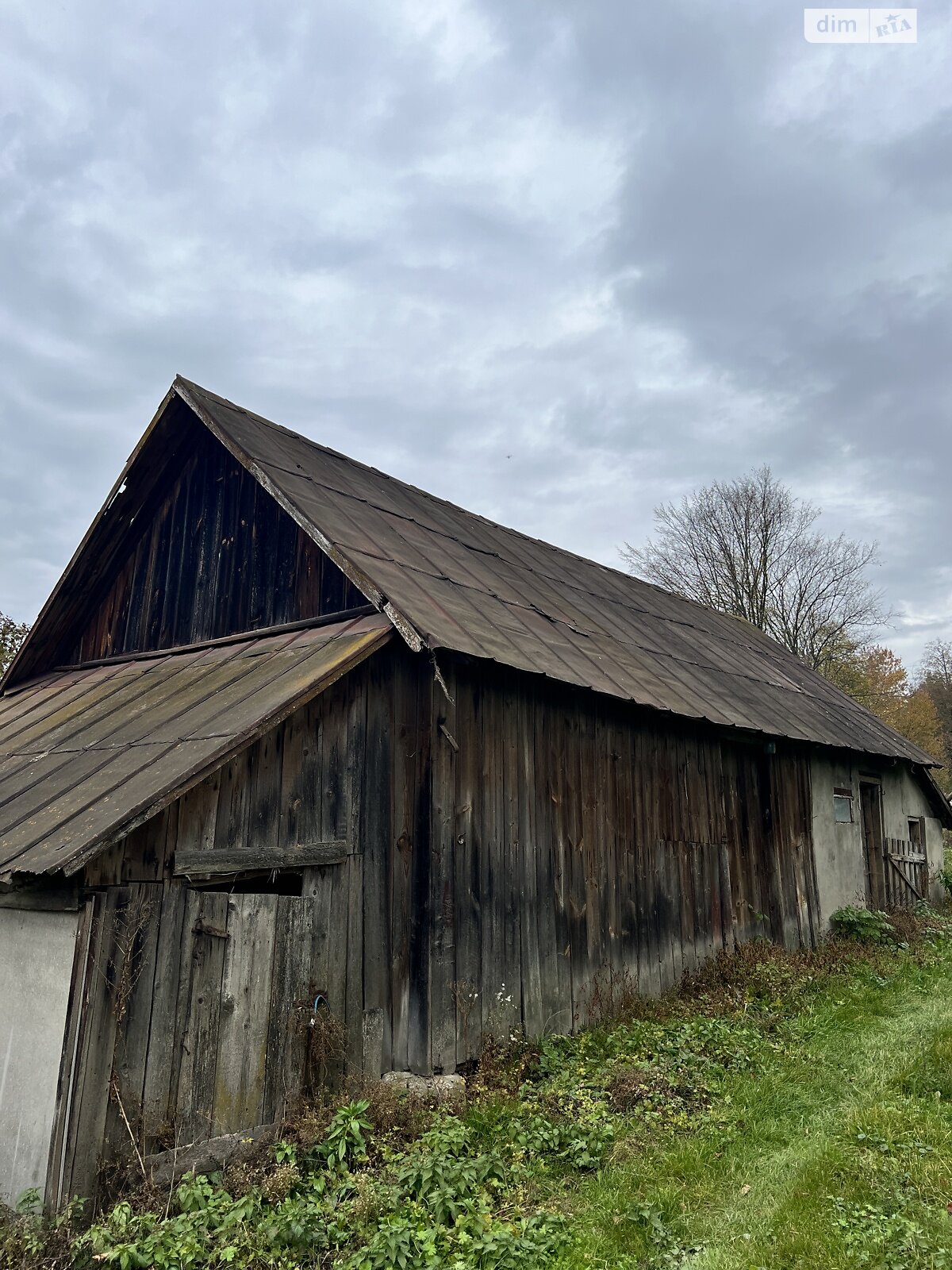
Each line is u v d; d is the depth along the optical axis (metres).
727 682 11.80
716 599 32.59
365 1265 4.12
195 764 5.11
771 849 11.64
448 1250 4.33
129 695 7.64
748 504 32.94
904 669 38.06
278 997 5.65
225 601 8.73
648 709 8.62
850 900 13.34
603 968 8.38
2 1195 4.75
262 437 9.04
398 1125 5.63
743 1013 8.29
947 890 16.75
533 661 7.31
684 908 9.73
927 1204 4.61
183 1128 5.00
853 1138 5.41
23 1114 4.81
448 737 7.12
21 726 7.81
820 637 31.95
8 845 4.91
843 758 14.12
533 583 10.43
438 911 6.77
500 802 7.57
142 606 9.64
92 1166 4.62
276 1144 5.18
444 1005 6.67
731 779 11.13
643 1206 4.75
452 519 11.17
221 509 9.06
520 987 7.41
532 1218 4.67
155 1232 4.29
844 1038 7.59
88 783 5.55
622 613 12.02
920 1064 6.56
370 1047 6.23
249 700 6.09
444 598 7.59
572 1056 7.22
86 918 4.82
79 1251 4.21
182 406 9.01
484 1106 6.02
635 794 9.32
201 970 5.25
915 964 10.64
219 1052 5.26
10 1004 5.11
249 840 5.74
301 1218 4.46
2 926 5.31
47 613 9.91
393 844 6.75
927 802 17.27
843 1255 4.21
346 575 7.27
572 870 8.24
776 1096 6.29
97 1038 4.72
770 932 11.22
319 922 6.04
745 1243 4.40
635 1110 6.00
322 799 6.29
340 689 6.58
